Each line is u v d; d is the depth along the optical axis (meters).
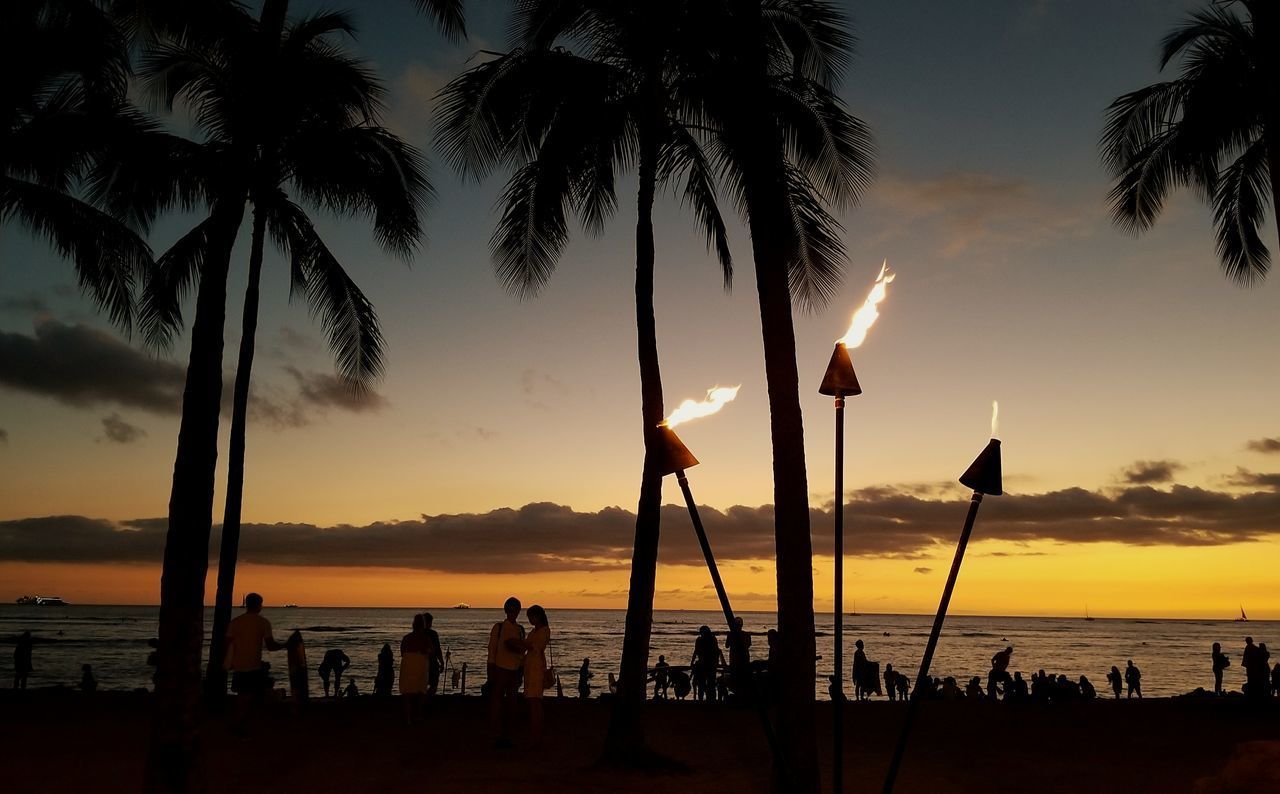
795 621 9.69
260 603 14.15
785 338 10.47
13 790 9.81
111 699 19.80
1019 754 12.93
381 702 19.44
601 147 14.37
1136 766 11.98
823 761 12.20
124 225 17.59
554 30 14.20
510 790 10.03
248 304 20.44
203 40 13.12
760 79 11.54
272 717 16.52
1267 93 14.36
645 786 10.38
